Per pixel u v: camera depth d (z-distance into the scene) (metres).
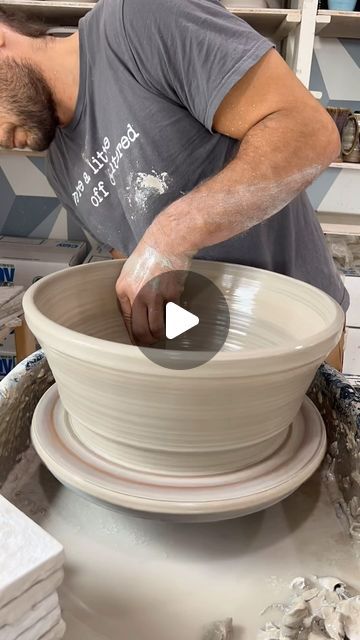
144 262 0.69
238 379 0.48
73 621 0.50
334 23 1.79
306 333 0.69
